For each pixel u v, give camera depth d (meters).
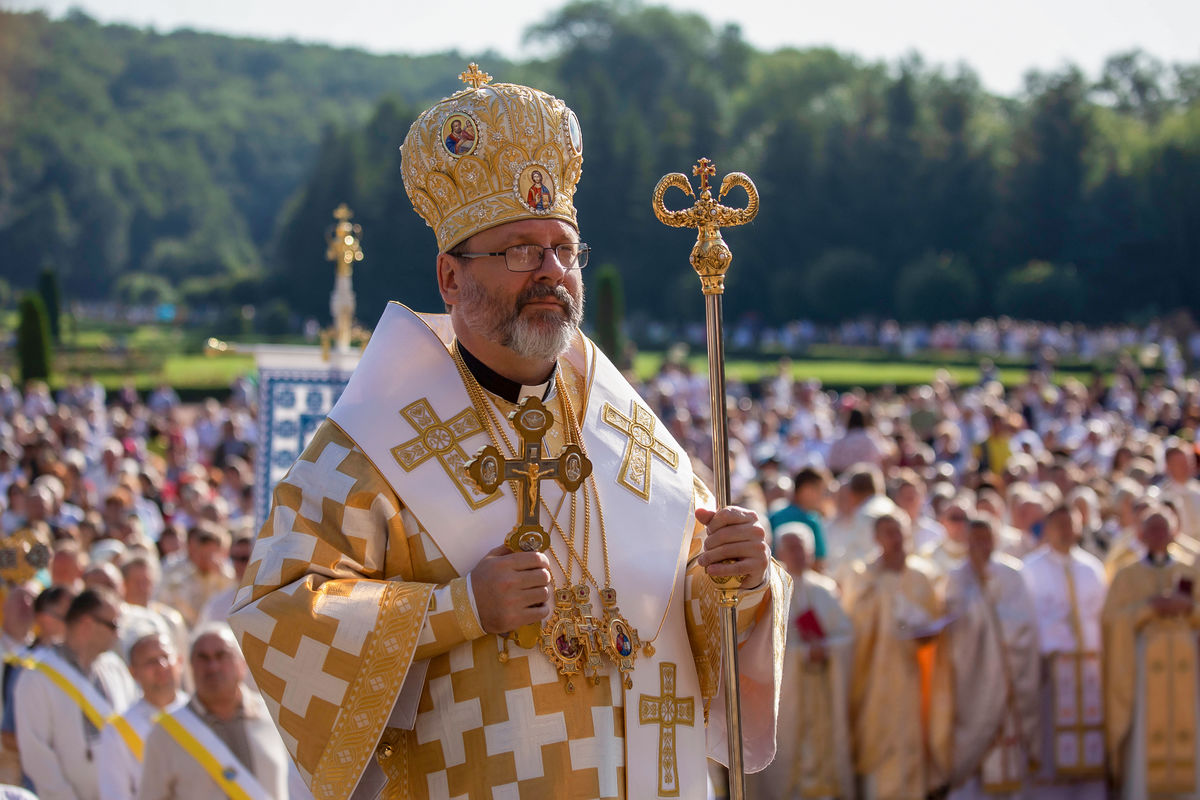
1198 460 15.13
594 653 3.01
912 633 9.91
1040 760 10.45
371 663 2.80
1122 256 79.62
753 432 24.86
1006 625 10.27
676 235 91.12
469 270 3.10
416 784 2.98
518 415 2.90
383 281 90.81
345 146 96.25
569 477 2.92
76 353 66.25
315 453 3.05
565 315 3.10
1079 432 23.36
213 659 5.70
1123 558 11.12
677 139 96.31
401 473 3.01
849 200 89.69
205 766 5.59
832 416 28.95
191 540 9.31
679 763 3.09
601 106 93.56
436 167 3.14
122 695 6.68
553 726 2.93
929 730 10.20
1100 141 84.50
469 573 2.87
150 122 157.00
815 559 10.56
